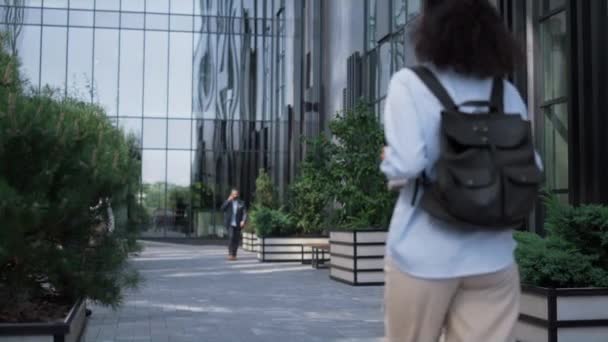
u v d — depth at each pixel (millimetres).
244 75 33156
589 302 5824
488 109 2320
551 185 11250
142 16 32750
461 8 2326
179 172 32594
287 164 31688
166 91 32750
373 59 22344
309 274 16000
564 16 10875
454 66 2303
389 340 2387
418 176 2279
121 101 32438
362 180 14906
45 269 5281
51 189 5363
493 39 2322
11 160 5051
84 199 5301
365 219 14602
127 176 5836
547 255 6000
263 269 17484
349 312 9602
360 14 23562
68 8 32219
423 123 2256
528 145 2246
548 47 11383
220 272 16562
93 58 32312
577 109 9797
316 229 19562
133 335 7695
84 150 5355
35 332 4301
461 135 2193
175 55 32906
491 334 2299
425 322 2293
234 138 32844
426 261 2232
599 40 9562
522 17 11867
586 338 5805
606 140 9492
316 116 28641
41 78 31828
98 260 5613
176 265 18766
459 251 2229
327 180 15719
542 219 10930
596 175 9508
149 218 6117
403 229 2289
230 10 33156
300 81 30953
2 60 5500
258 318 9023
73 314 4723
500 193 2137
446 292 2256
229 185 32719
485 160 2170
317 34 28781
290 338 7504
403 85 2293
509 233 2316
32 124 4996
